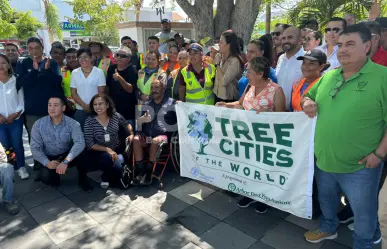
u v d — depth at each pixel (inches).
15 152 168.9
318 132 93.4
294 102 118.8
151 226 122.5
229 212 131.0
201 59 155.0
